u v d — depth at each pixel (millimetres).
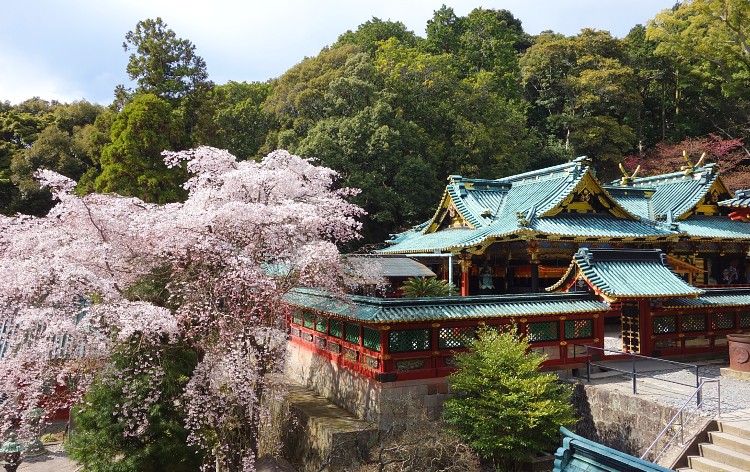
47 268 12516
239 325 13477
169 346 13562
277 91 58188
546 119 68000
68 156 43375
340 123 45781
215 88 46406
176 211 14984
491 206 29344
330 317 18406
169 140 36250
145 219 14156
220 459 13805
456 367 15758
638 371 17375
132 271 14289
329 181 18828
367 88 49062
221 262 13711
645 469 7176
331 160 43656
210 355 13125
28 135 48094
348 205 17359
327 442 14531
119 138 34938
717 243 28609
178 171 35500
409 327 15344
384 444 13992
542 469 13406
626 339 19391
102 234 14109
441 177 53031
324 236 17766
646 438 13469
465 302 16109
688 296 17688
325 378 19062
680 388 15219
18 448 14820
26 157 42312
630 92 64438
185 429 13461
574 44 67250
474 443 12961
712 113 62906
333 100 49281
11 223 15359
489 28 78625
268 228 14555
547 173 27984
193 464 13977
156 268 14578
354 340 16938
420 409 15031
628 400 14172
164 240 13586
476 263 28859
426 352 15547
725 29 48719
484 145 53906
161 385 13508
